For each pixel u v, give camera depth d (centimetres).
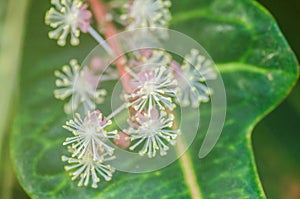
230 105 23
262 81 23
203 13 23
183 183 22
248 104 23
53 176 22
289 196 25
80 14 23
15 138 23
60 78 24
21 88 24
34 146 23
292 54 23
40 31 24
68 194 22
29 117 23
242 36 23
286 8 25
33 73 24
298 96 25
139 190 22
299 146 25
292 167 25
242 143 23
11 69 24
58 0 23
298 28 25
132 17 23
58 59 24
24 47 24
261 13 23
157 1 23
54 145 23
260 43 23
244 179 22
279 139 25
